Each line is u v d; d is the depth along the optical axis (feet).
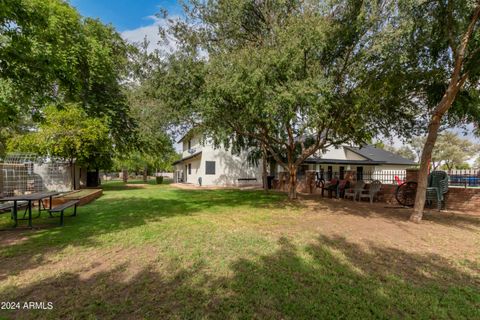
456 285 10.78
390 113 30.42
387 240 16.71
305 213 26.53
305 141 42.06
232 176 72.69
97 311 8.84
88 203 33.96
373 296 9.85
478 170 35.32
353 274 11.69
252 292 10.07
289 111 21.95
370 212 26.96
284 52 21.54
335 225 20.80
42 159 53.01
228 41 29.84
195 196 43.60
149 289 10.29
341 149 82.89
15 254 14.01
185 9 28.55
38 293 9.96
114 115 49.11
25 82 14.78
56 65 15.02
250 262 12.92
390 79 23.77
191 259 13.32
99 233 18.22
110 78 43.73
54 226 20.36
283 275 11.51
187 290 10.21
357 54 23.67
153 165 106.01
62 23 30.99
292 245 15.62
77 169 60.34
